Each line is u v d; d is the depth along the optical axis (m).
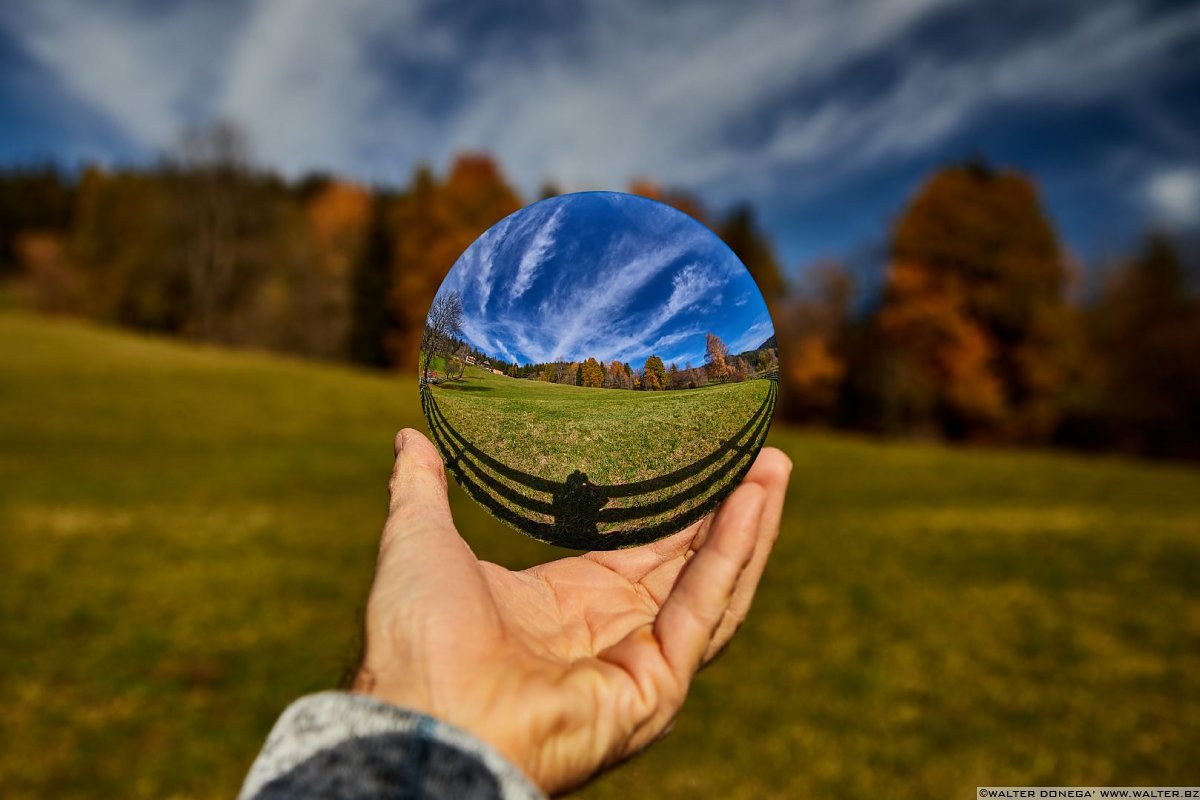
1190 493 14.67
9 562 7.27
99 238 41.66
